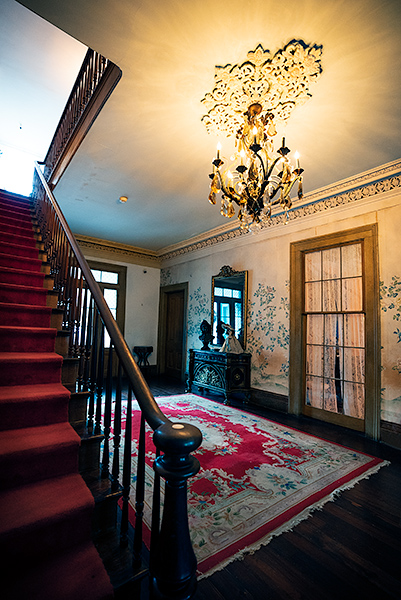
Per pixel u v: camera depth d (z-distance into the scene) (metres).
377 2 1.82
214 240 6.58
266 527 1.97
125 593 1.25
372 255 3.90
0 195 4.79
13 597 1.12
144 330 8.04
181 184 4.42
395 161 3.57
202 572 1.61
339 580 1.59
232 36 2.07
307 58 2.20
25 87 4.59
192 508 2.15
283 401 4.86
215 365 5.48
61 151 4.25
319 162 3.64
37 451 1.55
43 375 2.11
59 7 1.88
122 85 2.52
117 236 7.07
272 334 5.15
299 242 4.84
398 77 2.34
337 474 2.72
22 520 1.27
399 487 2.54
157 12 1.91
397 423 3.52
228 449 3.21
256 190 2.56
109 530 1.56
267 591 1.51
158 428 1.09
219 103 2.70
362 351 4.01
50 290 2.90
